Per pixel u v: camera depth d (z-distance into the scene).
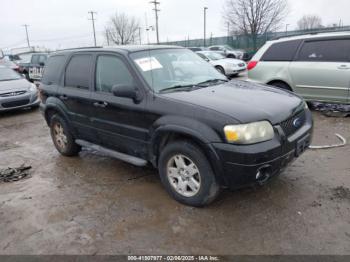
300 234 2.84
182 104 3.22
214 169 3.03
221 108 3.03
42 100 5.37
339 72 6.33
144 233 3.00
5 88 9.23
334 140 5.27
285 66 7.07
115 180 4.20
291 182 3.80
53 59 5.24
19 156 5.55
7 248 2.92
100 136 4.29
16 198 3.89
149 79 3.67
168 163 3.44
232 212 3.24
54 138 5.36
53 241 2.96
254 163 2.84
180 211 3.32
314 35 6.78
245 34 35.97
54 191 4.01
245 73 18.47
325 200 3.36
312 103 7.35
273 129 3.00
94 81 4.25
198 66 4.43
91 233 3.04
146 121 3.52
